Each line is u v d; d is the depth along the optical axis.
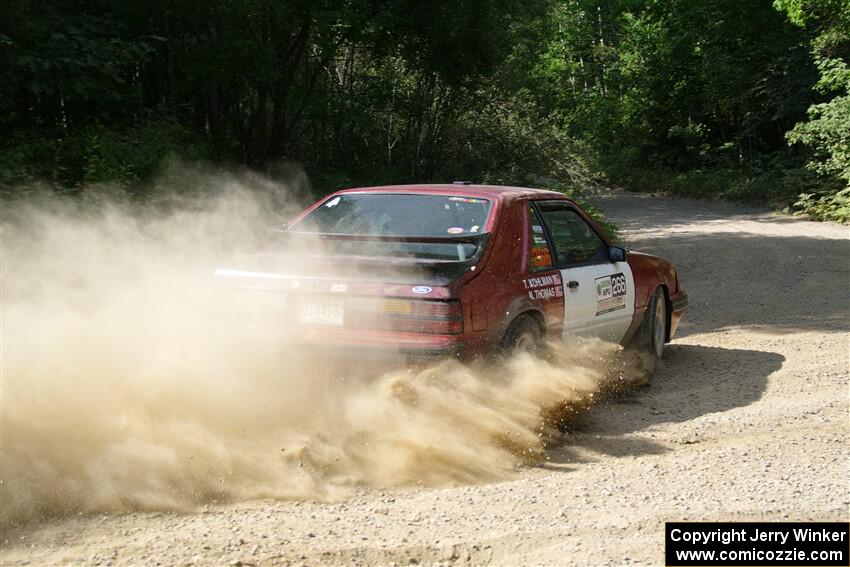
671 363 8.96
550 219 7.29
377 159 19.36
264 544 4.25
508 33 19.20
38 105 13.11
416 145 20.86
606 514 4.66
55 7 13.12
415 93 20.06
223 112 17.23
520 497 4.95
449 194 6.91
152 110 14.67
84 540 4.30
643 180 45.78
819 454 5.75
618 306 7.90
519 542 4.29
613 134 49.41
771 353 9.37
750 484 5.14
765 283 15.18
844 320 11.40
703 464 5.56
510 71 22.16
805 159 36.59
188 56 14.98
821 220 28.94
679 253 20.06
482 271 6.12
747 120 42.47
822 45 30.95
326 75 19.06
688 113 47.31
